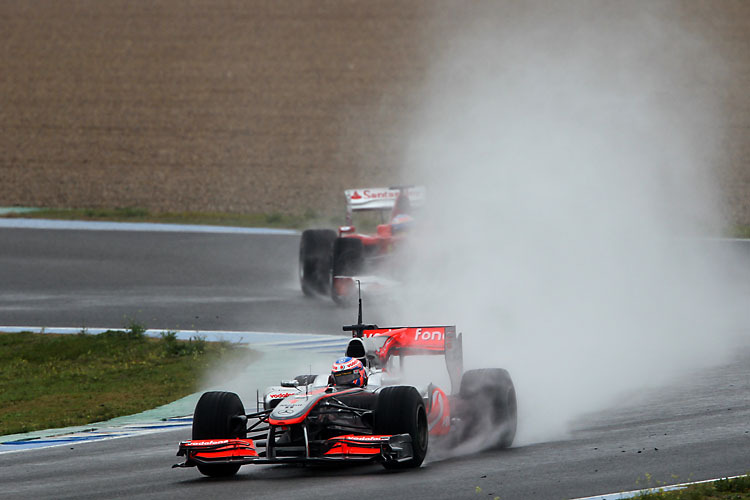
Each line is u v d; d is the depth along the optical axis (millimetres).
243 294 98688
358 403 41406
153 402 61688
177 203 175250
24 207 171000
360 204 94062
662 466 38406
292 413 37875
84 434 53031
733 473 36875
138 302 95875
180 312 90812
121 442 49781
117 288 103125
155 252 123375
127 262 117312
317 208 168375
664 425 47438
